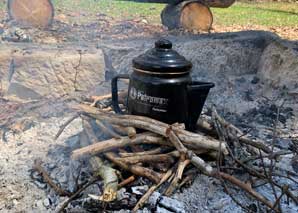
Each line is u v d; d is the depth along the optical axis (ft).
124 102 3.80
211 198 3.00
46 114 4.43
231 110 5.13
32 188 3.14
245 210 2.91
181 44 5.58
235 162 3.18
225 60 5.85
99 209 2.79
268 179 2.95
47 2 6.41
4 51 4.84
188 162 3.00
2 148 3.74
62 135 3.97
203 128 3.52
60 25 6.77
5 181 3.23
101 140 3.35
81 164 3.21
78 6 8.87
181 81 2.99
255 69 6.07
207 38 5.92
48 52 4.97
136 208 2.76
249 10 10.50
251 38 5.92
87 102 4.11
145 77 3.00
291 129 4.61
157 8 9.54
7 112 4.45
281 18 9.28
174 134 3.00
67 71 4.99
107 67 5.28
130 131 3.05
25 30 6.09
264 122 4.78
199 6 7.02
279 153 3.28
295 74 5.22
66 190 3.05
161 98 3.00
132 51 5.31
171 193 2.93
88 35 6.20
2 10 7.39
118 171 3.00
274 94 5.41
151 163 3.05
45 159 3.50
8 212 2.91
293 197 2.88
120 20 7.71
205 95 3.19
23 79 4.87
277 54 5.57
